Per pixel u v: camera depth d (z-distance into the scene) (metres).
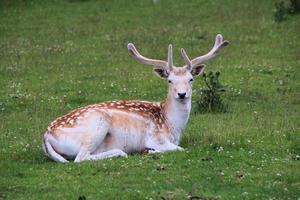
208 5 42.59
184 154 17.56
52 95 25.97
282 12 37.56
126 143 17.98
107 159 17.36
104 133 17.64
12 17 41.16
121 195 15.09
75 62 31.12
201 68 18.67
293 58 30.86
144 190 15.39
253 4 42.03
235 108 23.70
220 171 16.48
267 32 35.50
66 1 44.56
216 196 15.07
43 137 17.84
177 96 18.11
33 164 17.38
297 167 16.83
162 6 42.91
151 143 18.08
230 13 40.34
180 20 39.56
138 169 16.61
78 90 26.61
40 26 39.25
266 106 24.09
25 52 33.12
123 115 17.95
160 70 18.59
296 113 23.08
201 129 20.30
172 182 15.81
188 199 14.93
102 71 29.53
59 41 35.50
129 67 30.09
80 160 17.36
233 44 33.50
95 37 36.16
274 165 16.95
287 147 18.34
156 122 18.22
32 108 24.03
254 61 30.44
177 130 18.39
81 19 40.66
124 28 38.28
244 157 17.42
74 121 17.62
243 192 15.32
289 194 15.27
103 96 25.75
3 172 16.72
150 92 26.28
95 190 15.41
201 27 37.41
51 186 15.75
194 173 16.36
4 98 25.42
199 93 25.55
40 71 29.72
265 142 18.77
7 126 21.36
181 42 34.34
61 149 17.55
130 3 43.88
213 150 18.06
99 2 44.31
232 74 28.47
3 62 31.23
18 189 15.70
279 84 27.08
